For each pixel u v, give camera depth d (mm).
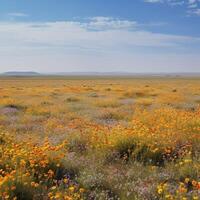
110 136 9969
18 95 37375
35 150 7699
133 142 9469
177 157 8898
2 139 10391
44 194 6016
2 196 5488
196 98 32188
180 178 7180
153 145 9016
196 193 5953
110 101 26781
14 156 7375
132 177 7301
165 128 11797
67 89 52469
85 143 10516
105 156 8883
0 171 6387
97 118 18234
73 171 7617
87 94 40812
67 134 12016
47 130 13633
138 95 38875
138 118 15352
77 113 20203
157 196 6113
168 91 45969
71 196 5637
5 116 18484
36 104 25203
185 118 12945
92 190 6520
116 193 6363
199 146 9594
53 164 7543
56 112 20297
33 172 6773
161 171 7781
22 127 14703
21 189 5965
